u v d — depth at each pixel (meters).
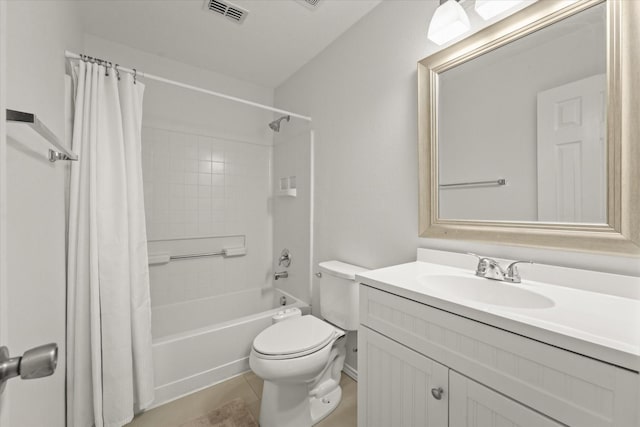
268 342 1.32
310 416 1.34
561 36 0.94
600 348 0.55
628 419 0.52
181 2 1.57
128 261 1.40
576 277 0.89
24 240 0.63
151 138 2.12
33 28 0.72
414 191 1.41
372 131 1.64
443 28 1.11
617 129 0.81
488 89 1.13
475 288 1.04
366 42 1.67
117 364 1.32
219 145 2.43
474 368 0.75
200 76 2.32
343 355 1.67
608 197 0.83
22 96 0.64
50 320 0.91
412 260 1.42
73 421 1.23
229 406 1.50
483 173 1.14
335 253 1.92
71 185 1.26
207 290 2.37
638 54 0.79
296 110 2.37
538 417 0.63
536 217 1.00
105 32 1.83
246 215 2.59
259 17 1.70
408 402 0.92
